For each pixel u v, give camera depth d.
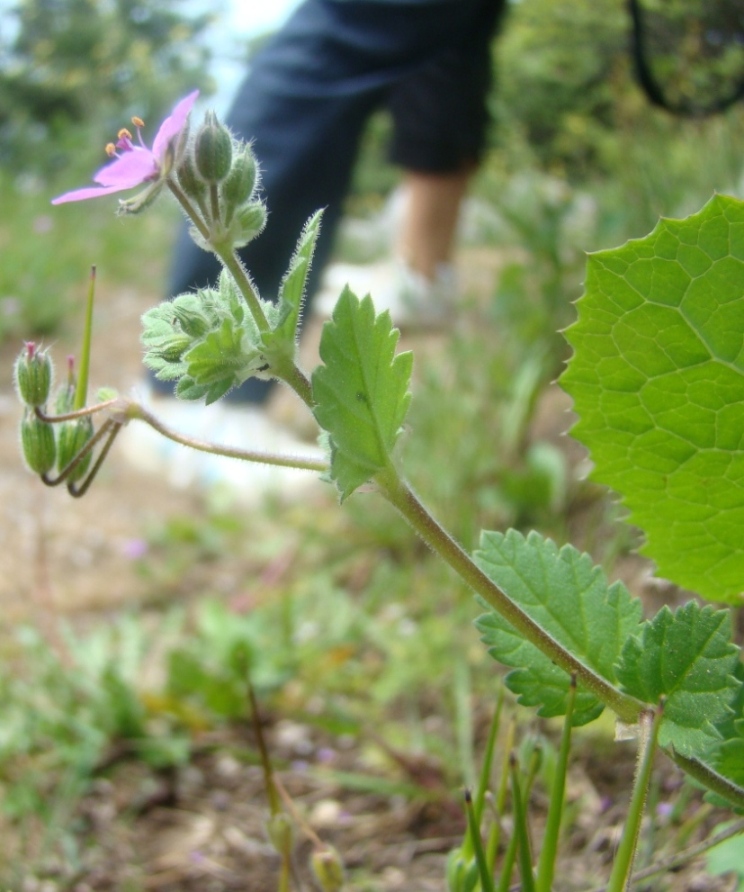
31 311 0.76
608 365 0.16
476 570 0.14
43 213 1.05
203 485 0.49
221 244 0.14
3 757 0.28
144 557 0.43
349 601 0.37
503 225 0.68
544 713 0.14
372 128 1.13
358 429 0.13
